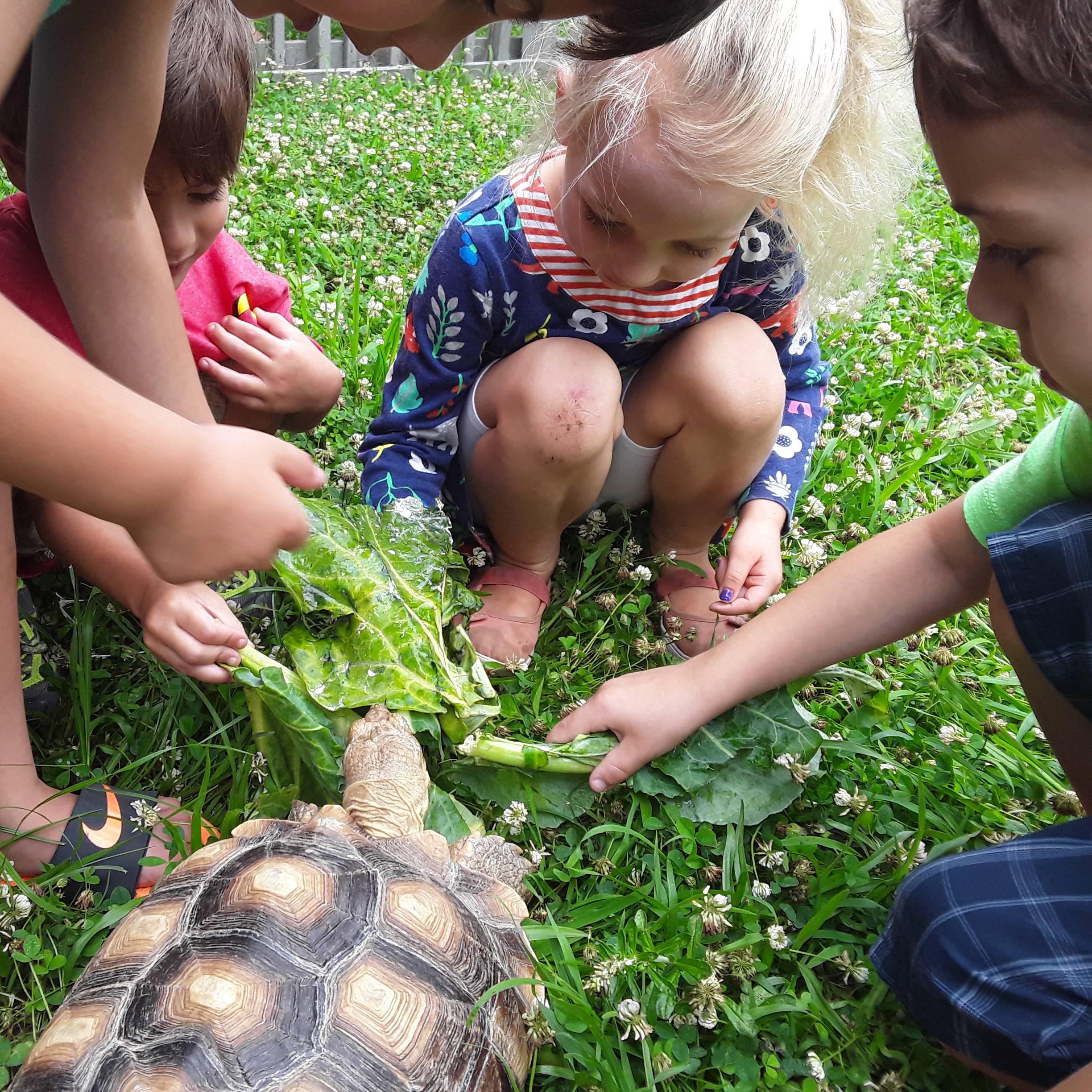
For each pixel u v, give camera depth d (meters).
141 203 0.81
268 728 0.88
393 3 0.62
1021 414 1.35
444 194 1.67
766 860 0.86
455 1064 0.68
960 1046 0.73
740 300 1.04
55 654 0.94
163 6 0.74
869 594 0.90
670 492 1.06
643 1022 0.74
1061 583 0.79
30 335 0.52
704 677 0.89
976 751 0.95
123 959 0.69
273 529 0.60
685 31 0.66
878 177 0.95
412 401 1.02
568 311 1.00
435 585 0.93
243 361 1.04
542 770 0.88
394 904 0.72
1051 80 0.61
